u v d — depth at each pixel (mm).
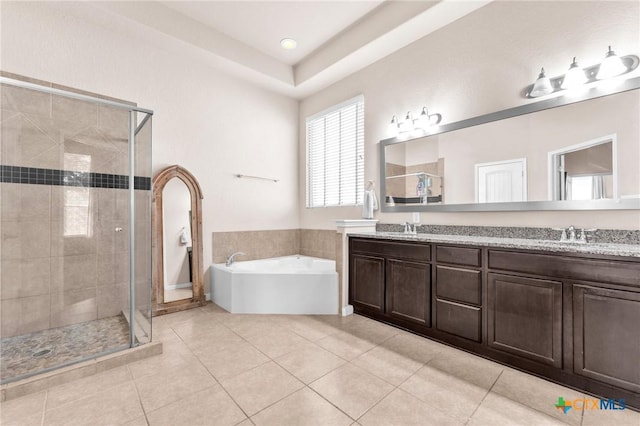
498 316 1951
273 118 4133
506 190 2297
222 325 2654
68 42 2570
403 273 2506
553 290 1712
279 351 2137
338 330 2529
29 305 2271
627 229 1812
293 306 2971
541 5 2170
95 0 2451
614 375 1509
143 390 1655
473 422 1400
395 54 3139
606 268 1530
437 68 2775
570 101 2008
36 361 1845
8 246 2199
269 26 3133
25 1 2383
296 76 3939
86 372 1795
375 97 3344
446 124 2684
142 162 2391
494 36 2408
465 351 2127
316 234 4133
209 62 3377
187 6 2840
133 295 2166
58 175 2393
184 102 3291
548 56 2133
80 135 2500
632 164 1782
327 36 3307
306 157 4359
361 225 3092
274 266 3811
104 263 2535
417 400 1569
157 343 2100
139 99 2971
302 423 1393
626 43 1829
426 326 2350
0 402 1541
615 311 1505
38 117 2334
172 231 3109
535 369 1796
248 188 3848
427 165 2828
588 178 1933
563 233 1985
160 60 3113
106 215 2547
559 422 1397
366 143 3445
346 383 1728
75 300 2439
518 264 1855
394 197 3125
